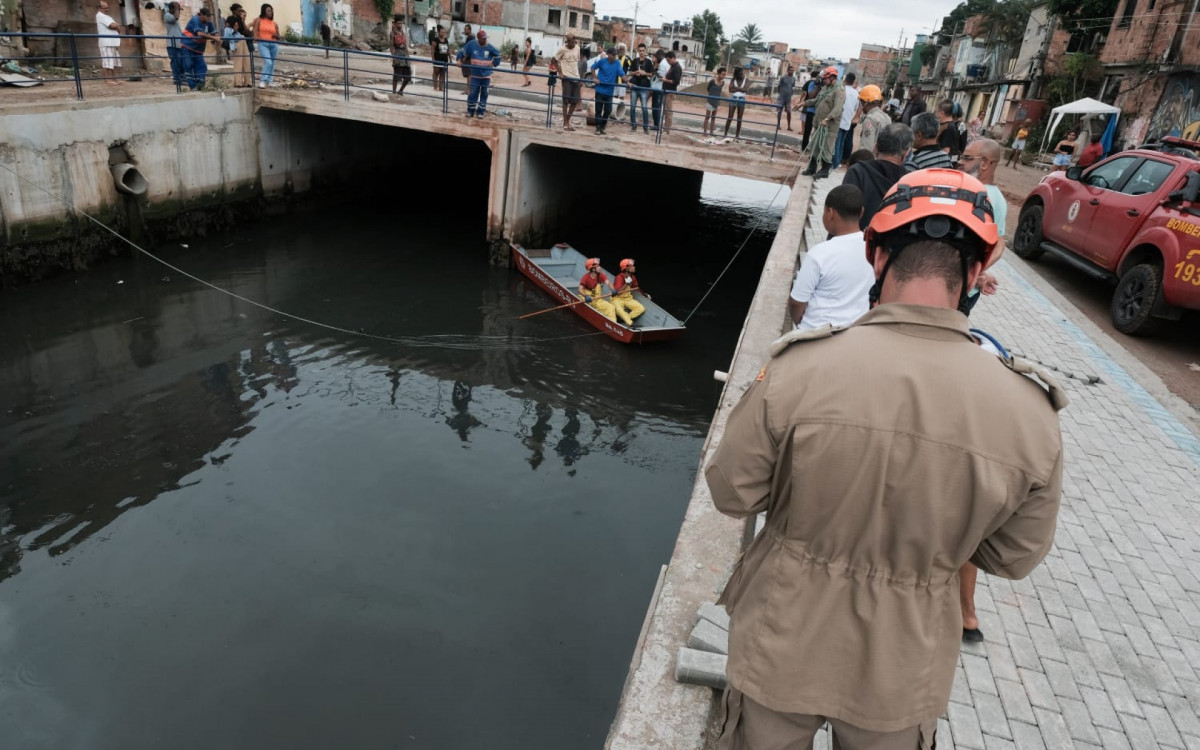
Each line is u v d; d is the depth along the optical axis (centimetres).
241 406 1120
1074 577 411
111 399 1112
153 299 1488
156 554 790
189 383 1180
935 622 148
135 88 1789
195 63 1806
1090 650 357
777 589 154
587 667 687
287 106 1925
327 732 596
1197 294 749
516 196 1822
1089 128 2270
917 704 149
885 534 143
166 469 945
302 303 1549
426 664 673
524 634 719
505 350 1395
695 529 367
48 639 673
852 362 143
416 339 1418
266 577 766
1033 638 362
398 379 1253
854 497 141
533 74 1769
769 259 830
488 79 1820
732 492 155
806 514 148
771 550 159
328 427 1078
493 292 1692
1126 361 739
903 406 138
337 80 2280
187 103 1730
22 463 942
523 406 1197
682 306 1725
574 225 2259
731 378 533
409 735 599
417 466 995
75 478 916
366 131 2397
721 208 2923
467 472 994
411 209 2409
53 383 1147
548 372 1321
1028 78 3356
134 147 1606
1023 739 304
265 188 2027
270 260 1791
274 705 619
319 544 822
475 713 625
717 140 1803
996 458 135
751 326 624
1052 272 1080
